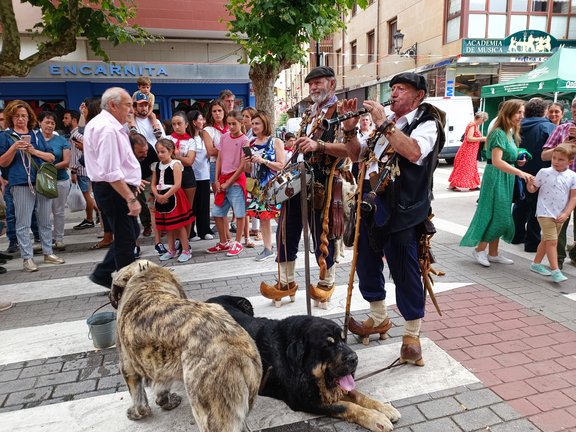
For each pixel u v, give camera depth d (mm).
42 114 6566
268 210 5590
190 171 6355
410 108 3115
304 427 2709
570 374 3168
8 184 6277
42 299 4895
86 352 3711
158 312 2363
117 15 7641
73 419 2857
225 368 2127
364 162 3291
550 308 4230
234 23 7176
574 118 5449
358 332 3641
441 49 18844
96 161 4121
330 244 4219
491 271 5281
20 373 3418
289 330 2770
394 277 3209
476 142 10586
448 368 3268
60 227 6781
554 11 18188
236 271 5605
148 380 2562
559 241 5234
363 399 2832
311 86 3883
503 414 2770
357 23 26469
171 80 11898
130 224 4371
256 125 5551
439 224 7609
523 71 18391
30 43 10867
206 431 2100
